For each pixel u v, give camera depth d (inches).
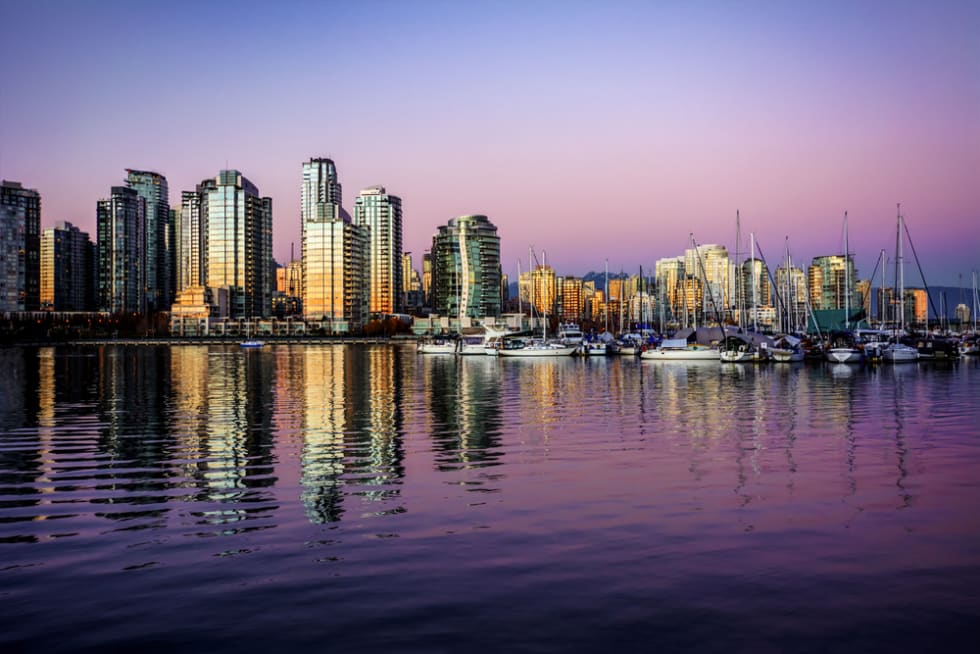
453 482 1038.4
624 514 850.8
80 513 881.5
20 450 1349.7
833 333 5064.0
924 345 4414.4
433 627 542.6
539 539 754.8
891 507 879.7
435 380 3275.1
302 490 995.9
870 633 529.3
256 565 682.2
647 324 7347.4
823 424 1640.0
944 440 1400.1
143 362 5423.2
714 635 526.9
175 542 757.3
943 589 610.2
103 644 518.9
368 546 736.3
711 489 981.2
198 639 526.3
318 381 3265.3
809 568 661.3
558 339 6363.2
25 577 653.9
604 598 594.2
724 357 4264.3
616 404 2111.2
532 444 1381.6
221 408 2087.8
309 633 534.6
